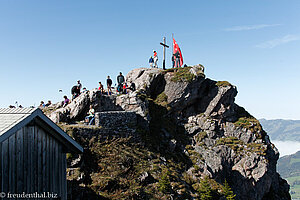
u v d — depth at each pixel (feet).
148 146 94.73
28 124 36.27
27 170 36.06
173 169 92.12
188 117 129.59
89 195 63.26
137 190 70.49
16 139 34.27
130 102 103.71
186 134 122.01
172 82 127.34
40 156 38.75
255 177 115.55
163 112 120.57
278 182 141.90
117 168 75.41
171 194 74.90
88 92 100.01
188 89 125.80
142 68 140.15
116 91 119.65
